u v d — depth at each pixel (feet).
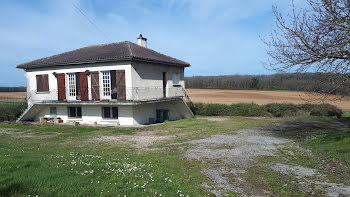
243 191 18.39
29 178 16.56
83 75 62.69
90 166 21.07
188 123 61.77
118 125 58.49
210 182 20.17
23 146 36.01
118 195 14.73
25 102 74.69
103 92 60.80
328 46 28.66
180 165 25.08
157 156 29.07
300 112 81.41
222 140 39.11
